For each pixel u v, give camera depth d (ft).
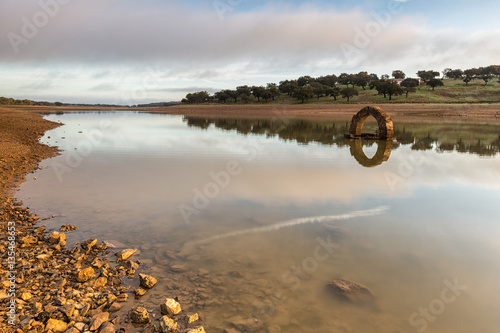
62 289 16.81
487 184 40.50
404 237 23.97
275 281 17.84
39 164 51.44
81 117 238.68
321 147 77.36
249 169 49.67
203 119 232.53
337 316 14.74
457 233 24.79
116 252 21.42
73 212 28.91
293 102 522.06
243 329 13.79
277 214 28.99
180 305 15.64
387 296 16.35
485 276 18.31
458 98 447.83
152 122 187.01
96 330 13.71
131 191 36.22
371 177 44.39
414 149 74.49
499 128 133.80
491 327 13.89
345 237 23.95
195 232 24.76
